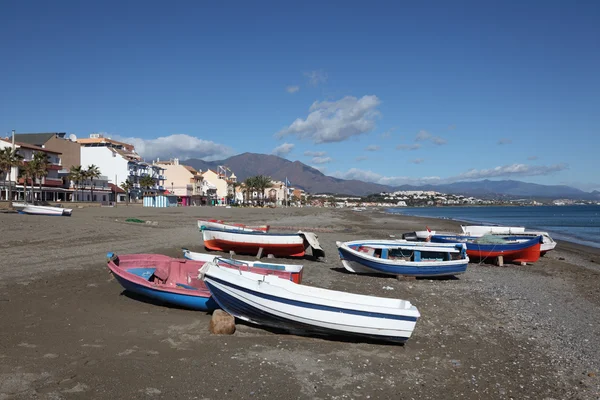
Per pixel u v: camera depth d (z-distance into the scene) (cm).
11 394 649
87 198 8375
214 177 14775
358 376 802
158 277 1316
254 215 6931
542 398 752
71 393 666
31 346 843
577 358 954
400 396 732
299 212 9581
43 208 4025
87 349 845
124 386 701
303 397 706
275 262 2103
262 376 774
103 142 10719
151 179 10456
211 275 1043
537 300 1521
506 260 2403
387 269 1800
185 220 4719
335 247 2841
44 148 7788
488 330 1135
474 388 779
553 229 5838
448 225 5947
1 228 2603
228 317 998
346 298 1060
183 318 1084
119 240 2491
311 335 1017
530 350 994
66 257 1817
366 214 10688
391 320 950
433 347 984
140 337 931
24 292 1228
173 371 770
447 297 1512
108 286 1355
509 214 13938
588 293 1681
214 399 680
